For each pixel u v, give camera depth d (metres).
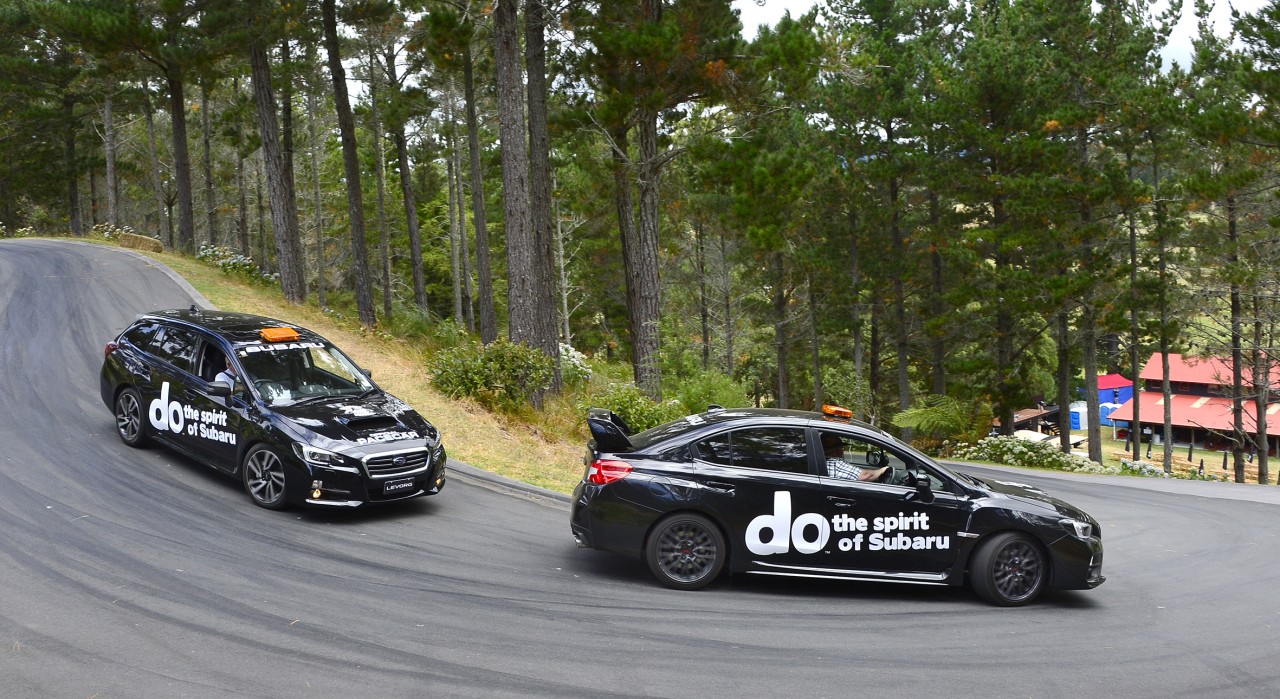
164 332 9.95
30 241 29.44
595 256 43.03
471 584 7.12
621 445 7.52
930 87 31.83
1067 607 7.62
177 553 7.18
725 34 18.23
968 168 30.67
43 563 6.68
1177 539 11.23
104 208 57.28
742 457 7.47
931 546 7.48
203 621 5.91
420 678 5.30
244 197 42.75
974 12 33.44
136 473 9.17
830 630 6.64
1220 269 28.67
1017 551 7.55
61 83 39.09
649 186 19.91
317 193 36.25
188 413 9.27
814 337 38.69
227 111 34.22
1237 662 6.41
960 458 26.09
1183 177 28.80
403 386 13.92
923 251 35.47
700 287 40.75
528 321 15.63
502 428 13.09
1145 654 6.50
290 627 5.94
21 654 5.20
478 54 27.41
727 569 7.98
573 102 21.61
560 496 10.14
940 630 6.82
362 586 6.85
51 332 14.67
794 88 17.95
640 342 20.38
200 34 22.75
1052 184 27.91
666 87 18.64
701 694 5.34
